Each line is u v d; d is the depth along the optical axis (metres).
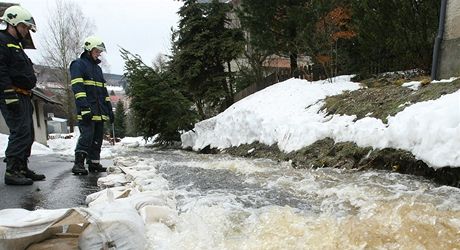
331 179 4.70
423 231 2.18
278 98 10.53
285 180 4.80
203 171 6.11
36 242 2.00
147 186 4.22
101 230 2.08
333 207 3.22
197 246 2.25
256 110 10.24
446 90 5.24
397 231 2.21
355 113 6.70
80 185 4.82
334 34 11.63
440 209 2.71
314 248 2.12
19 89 4.77
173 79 17.41
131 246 2.14
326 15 11.71
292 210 3.09
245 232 2.56
